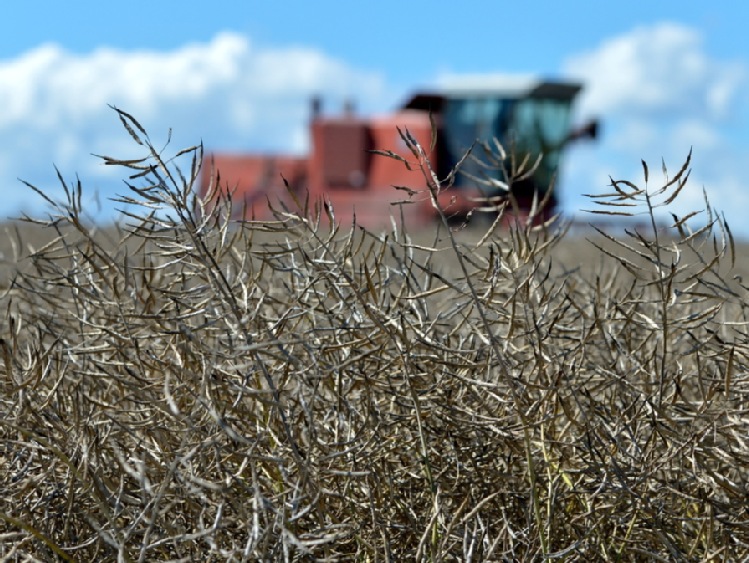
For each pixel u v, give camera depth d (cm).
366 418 236
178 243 241
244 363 231
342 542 222
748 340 254
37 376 239
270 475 229
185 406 240
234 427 229
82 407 245
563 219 289
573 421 232
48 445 210
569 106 2303
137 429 232
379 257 250
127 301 267
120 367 259
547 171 2230
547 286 349
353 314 250
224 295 219
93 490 218
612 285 318
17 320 284
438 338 283
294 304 264
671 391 276
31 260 312
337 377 254
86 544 209
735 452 233
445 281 237
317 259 256
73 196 253
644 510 233
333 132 2414
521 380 229
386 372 255
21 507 223
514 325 249
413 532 230
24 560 204
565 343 284
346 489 233
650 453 236
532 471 226
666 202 225
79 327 291
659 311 300
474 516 239
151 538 211
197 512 210
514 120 2283
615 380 247
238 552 197
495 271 245
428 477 223
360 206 2356
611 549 238
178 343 238
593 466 236
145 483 188
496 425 243
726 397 229
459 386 257
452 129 2298
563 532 239
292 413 231
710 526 222
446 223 226
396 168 2384
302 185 2502
